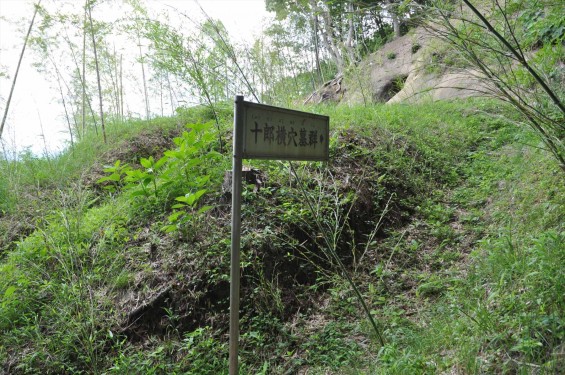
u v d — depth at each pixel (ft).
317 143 9.12
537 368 6.97
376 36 42.70
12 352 10.53
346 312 11.57
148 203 14.55
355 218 14.51
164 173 13.98
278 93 21.17
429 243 14.25
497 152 18.71
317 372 9.70
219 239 12.53
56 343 10.44
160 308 11.14
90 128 28.84
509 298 8.76
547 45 10.99
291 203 14.02
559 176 12.80
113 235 13.24
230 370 7.73
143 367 9.78
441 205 16.35
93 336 10.43
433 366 8.06
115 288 11.78
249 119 7.70
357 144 18.31
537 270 9.00
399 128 20.71
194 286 11.43
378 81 35.37
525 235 11.13
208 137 14.69
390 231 14.92
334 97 36.09
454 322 9.14
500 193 15.46
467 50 8.51
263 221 13.23
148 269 12.00
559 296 7.93
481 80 9.23
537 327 7.64
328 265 13.10
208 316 11.05
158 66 20.25
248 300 11.40
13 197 17.78
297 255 12.84
